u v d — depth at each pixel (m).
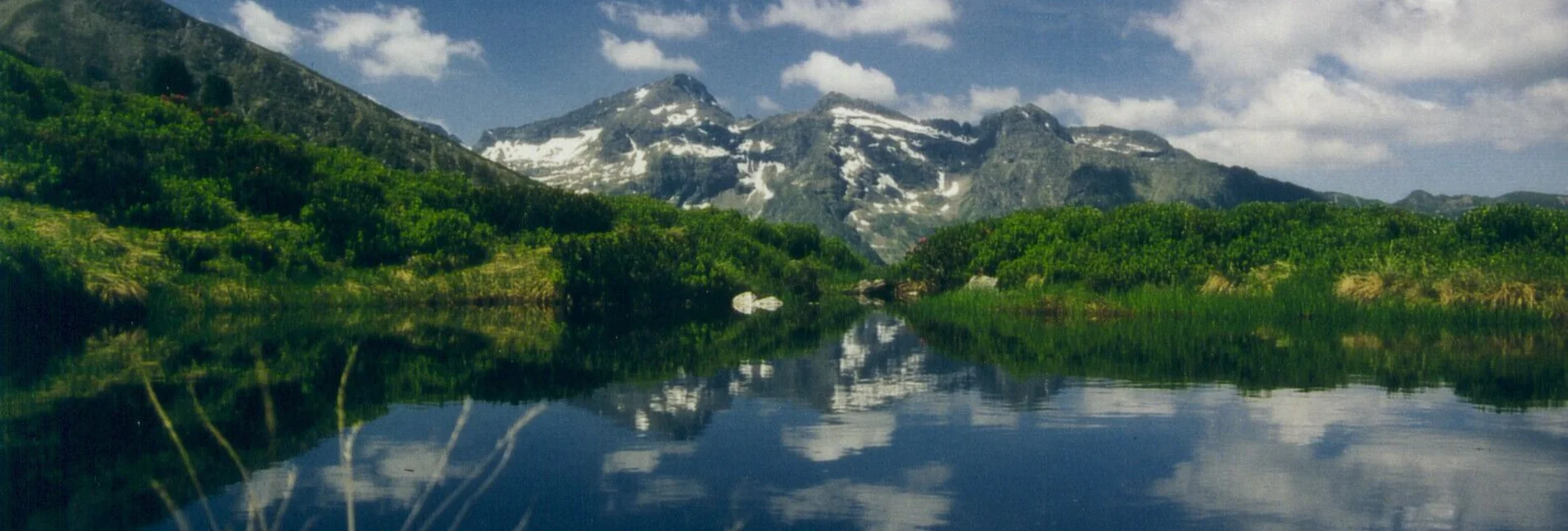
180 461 8.67
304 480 7.94
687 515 7.04
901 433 10.12
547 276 39.12
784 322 30.30
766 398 12.54
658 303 40.03
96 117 41.91
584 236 46.28
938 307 35.53
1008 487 7.88
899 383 14.08
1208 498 7.53
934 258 50.47
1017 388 13.43
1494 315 23.88
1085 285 34.28
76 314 24.25
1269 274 32.00
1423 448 9.29
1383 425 10.47
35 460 8.72
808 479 8.05
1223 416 11.11
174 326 25.16
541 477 8.09
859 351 19.36
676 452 9.12
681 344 21.28
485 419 10.84
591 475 8.16
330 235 38.72
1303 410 11.46
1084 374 15.05
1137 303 29.41
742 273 54.88
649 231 43.75
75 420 10.76
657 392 13.15
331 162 48.91
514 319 29.89
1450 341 19.50
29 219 29.19
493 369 15.79
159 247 32.22
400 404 11.92
